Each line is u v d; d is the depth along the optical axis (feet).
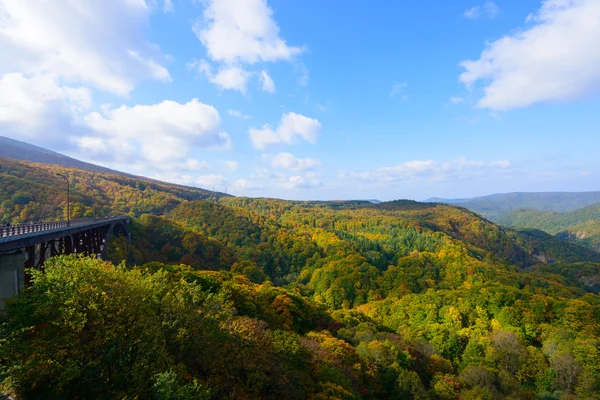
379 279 346.13
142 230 337.52
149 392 49.88
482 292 246.06
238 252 427.74
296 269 434.30
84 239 164.76
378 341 151.64
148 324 56.65
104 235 228.22
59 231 116.67
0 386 40.73
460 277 333.83
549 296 248.52
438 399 126.21
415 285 330.95
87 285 54.39
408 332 217.36
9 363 41.98
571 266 483.92
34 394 44.39
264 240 480.64
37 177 442.09
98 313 51.70
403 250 444.14
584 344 164.45
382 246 483.92
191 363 64.80
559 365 154.61
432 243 455.63
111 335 51.83
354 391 94.63
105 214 395.14
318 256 439.22
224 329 76.07
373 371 123.34
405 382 121.29
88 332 52.19
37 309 47.98
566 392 144.46
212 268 328.70
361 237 534.78
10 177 335.06
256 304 142.20
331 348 120.88
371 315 278.87
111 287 57.41
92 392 47.26
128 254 255.91
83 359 49.83
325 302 320.91
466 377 144.15
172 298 72.23
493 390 135.95
